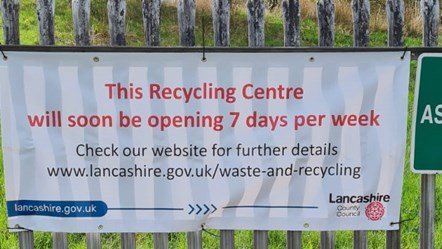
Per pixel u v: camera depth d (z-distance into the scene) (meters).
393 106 3.17
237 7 8.06
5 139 3.15
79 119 3.15
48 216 3.24
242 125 3.17
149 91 3.13
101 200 3.23
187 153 3.19
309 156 3.20
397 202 3.27
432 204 3.38
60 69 3.11
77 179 3.21
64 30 7.84
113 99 3.14
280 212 3.26
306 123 3.17
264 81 3.13
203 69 3.11
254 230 3.32
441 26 8.09
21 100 3.12
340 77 3.14
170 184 3.22
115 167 3.20
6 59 3.08
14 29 3.13
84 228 3.26
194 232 3.31
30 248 3.31
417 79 3.19
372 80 3.14
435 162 3.26
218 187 3.22
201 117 3.15
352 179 3.23
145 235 4.38
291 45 3.19
